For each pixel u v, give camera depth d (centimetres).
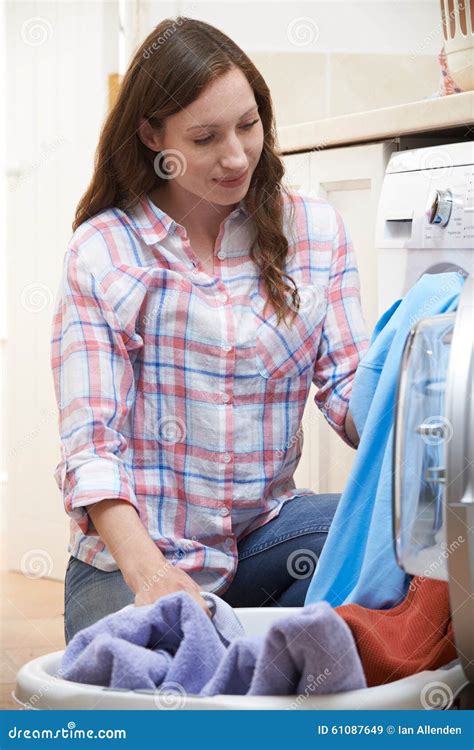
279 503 148
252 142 138
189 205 145
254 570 145
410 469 95
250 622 120
